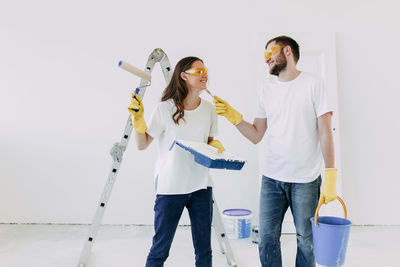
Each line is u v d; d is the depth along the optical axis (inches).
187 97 62.1
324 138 58.0
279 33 122.3
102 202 84.4
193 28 127.2
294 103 60.5
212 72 126.2
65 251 95.8
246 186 124.5
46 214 125.6
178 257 91.4
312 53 121.8
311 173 59.2
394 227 120.7
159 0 127.7
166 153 60.4
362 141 125.0
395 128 125.1
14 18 127.6
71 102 127.0
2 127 126.3
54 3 128.1
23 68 127.0
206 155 51.7
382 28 126.7
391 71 126.0
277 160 62.3
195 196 59.4
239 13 127.2
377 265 84.6
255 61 126.1
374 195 124.2
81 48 127.6
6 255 92.1
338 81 125.6
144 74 61.7
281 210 62.8
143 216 125.3
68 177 126.2
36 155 126.3
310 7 126.8
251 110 125.0
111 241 105.1
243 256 92.5
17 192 125.9
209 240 59.0
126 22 127.6
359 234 112.0
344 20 126.6
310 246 58.7
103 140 126.6
